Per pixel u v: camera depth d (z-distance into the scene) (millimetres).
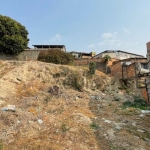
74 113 9844
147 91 16188
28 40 30219
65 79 17500
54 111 10070
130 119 9891
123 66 22266
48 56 20750
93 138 6887
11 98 11383
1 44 23641
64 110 10445
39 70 17219
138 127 8641
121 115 10641
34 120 8109
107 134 7375
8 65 17297
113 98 16312
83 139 6711
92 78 19562
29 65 17391
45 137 6566
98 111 11266
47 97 12719
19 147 5781
